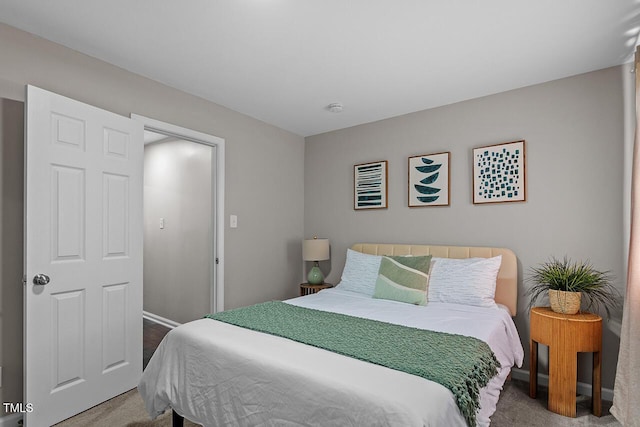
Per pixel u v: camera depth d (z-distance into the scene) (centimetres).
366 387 132
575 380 224
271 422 146
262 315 231
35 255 198
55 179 209
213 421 167
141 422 214
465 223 317
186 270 398
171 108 293
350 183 397
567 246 267
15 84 208
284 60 248
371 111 351
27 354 194
